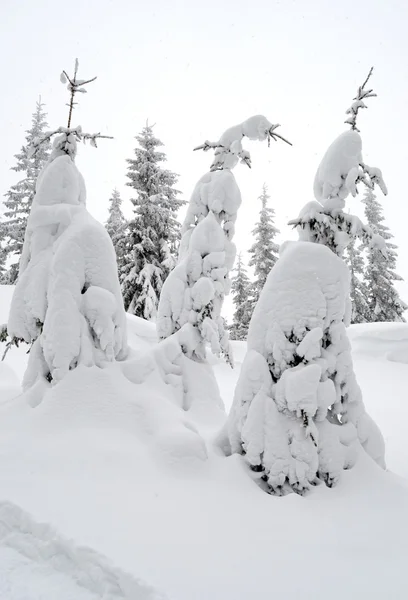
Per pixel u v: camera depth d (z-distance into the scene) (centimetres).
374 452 562
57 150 824
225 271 875
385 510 470
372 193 3259
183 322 850
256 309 593
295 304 561
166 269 2417
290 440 531
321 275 569
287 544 382
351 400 563
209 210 916
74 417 603
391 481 526
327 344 572
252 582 320
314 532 409
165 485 482
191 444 538
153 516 412
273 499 477
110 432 579
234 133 894
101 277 698
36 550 372
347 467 541
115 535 373
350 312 595
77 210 748
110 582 325
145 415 604
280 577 329
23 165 2731
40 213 736
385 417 1138
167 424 585
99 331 674
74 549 352
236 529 403
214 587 311
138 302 2261
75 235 691
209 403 789
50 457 520
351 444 546
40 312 688
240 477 514
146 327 1798
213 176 915
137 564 332
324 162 646
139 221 2417
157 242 2444
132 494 454
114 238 2488
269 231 3125
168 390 725
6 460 518
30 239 763
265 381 554
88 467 502
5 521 408
